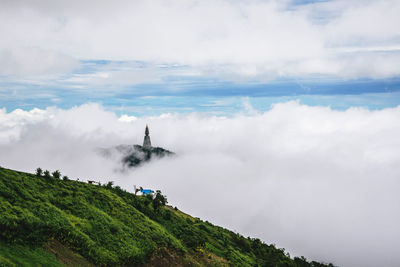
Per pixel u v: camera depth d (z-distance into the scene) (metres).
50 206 43.72
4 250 29.98
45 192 49.00
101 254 40.38
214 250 69.06
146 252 48.00
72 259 36.19
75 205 50.00
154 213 72.12
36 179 51.91
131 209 62.16
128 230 51.69
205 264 58.16
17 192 43.25
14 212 36.62
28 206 40.44
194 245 63.25
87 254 38.91
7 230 32.06
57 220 40.91
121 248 44.56
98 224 47.34
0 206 36.28
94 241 42.50
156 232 57.12
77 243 39.47
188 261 54.81
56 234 38.66
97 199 58.03
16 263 28.97
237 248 85.12
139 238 51.28
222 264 61.66
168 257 52.12
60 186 54.66
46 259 32.62
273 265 83.94
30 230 34.53
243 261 72.38
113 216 54.66
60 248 36.78
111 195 64.38
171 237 59.88
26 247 32.50
